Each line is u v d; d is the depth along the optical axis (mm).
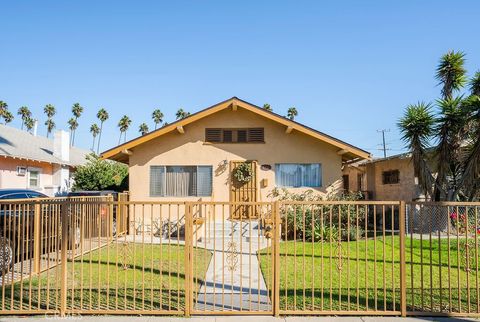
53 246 8828
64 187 24703
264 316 5805
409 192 16922
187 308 5816
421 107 13992
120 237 13883
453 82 15312
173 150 16031
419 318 5727
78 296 6715
